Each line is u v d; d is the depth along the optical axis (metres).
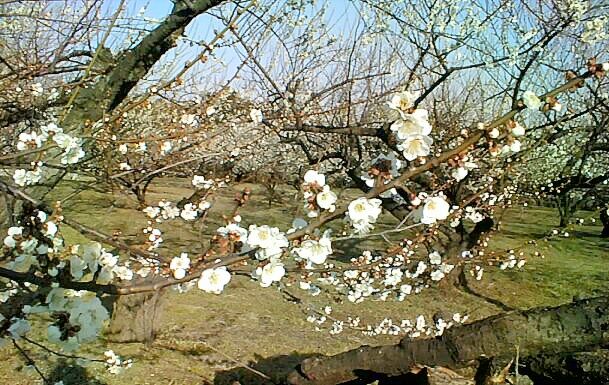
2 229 2.34
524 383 2.69
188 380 5.15
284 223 13.80
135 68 3.65
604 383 2.57
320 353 6.03
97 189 4.76
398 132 1.56
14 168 3.35
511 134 1.58
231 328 6.55
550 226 17.05
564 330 2.45
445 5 6.25
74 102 3.54
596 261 12.30
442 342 2.70
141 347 5.78
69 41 3.97
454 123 7.91
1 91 3.68
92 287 1.59
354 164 7.57
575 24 6.36
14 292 1.97
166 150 4.50
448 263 6.93
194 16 3.38
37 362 5.02
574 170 12.56
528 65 6.97
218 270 1.65
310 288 3.56
